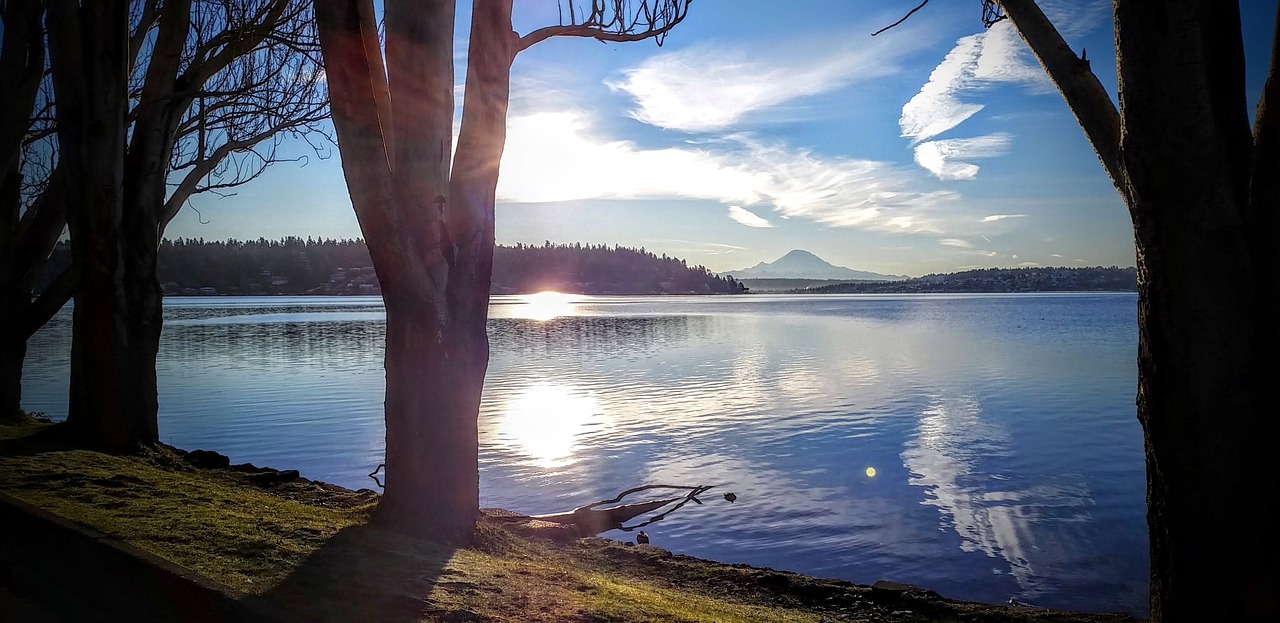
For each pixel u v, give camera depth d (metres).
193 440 21.00
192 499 7.45
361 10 7.39
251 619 4.43
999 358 47.19
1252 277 3.46
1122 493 15.69
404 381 7.42
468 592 5.14
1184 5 3.35
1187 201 3.44
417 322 7.37
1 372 12.62
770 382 35.72
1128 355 48.22
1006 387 33.59
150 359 11.32
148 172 11.10
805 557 12.08
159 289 11.47
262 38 11.83
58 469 8.30
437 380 7.43
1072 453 19.80
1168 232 3.50
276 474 10.41
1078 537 12.96
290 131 14.47
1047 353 50.25
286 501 8.42
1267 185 3.46
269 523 6.69
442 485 7.46
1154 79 3.42
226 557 5.45
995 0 4.46
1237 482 3.48
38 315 12.98
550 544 9.13
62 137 10.23
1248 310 3.44
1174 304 3.53
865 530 13.42
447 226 7.47
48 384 31.77
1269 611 3.46
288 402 28.12
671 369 41.12
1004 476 17.28
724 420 24.97
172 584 4.91
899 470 17.95
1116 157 3.92
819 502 15.12
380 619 4.43
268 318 92.88
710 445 20.89
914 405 28.44
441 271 7.45
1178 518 3.61
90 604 5.09
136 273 11.10
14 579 5.46
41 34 11.79
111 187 10.45
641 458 19.23
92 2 10.07
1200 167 3.41
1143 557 11.95
